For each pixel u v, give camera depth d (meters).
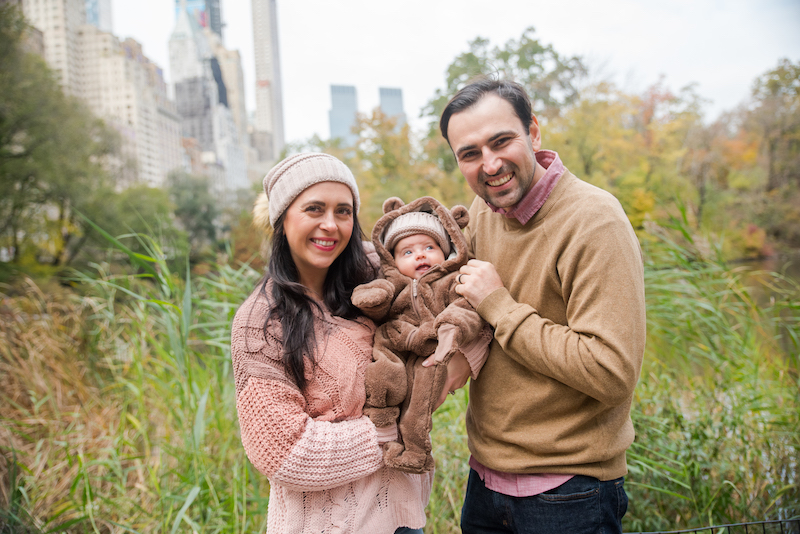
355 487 1.19
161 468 2.51
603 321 1.06
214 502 2.20
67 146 19.48
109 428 3.02
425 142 20.45
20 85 18.84
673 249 3.02
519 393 1.22
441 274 1.32
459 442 2.36
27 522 2.16
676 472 1.94
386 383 1.18
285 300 1.20
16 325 3.74
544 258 1.21
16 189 19.05
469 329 1.17
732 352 2.77
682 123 23.66
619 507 1.25
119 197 19.81
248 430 1.10
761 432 2.33
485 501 1.36
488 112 1.19
